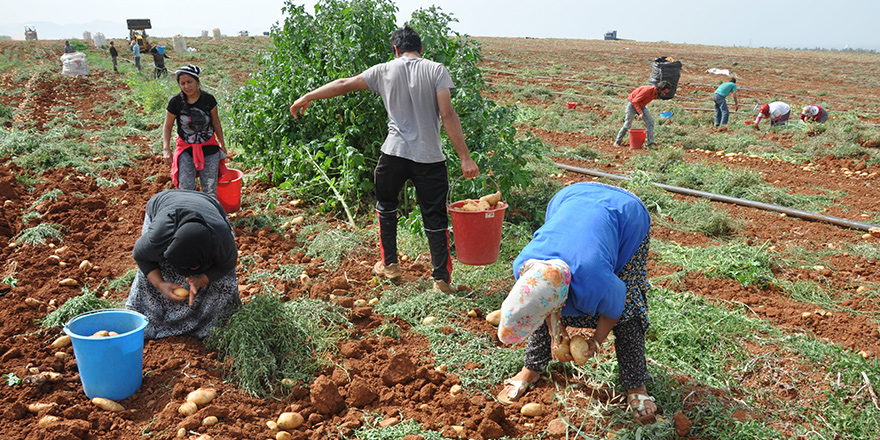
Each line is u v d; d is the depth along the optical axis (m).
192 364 3.49
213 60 28.41
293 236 5.76
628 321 3.07
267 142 7.04
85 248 5.39
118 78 21.22
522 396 3.41
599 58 36.22
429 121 4.30
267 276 4.77
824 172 9.22
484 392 3.42
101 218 6.20
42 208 6.16
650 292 4.66
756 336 4.05
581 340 2.83
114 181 7.41
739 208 7.32
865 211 7.09
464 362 3.68
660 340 3.90
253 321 3.58
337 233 5.48
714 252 5.45
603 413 3.25
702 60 37.00
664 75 15.79
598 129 12.30
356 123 6.34
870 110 16.83
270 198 6.63
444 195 4.46
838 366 3.66
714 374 3.62
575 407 3.27
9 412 2.98
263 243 5.48
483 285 4.76
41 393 3.21
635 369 3.14
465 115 6.01
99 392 3.16
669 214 6.81
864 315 4.45
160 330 3.76
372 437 3.01
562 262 2.58
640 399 3.17
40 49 36.38
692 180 8.34
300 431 3.05
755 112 15.22
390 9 6.51
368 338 3.89
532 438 3.06
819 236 6.29
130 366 3.19
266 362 3.42
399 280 4.76
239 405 3.18
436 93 4.21
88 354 3.05
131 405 3.22
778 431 3.09
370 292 4.63
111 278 4.86
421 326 4.09
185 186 5.48
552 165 8.94
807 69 33.09
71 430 2.88
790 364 3.73
